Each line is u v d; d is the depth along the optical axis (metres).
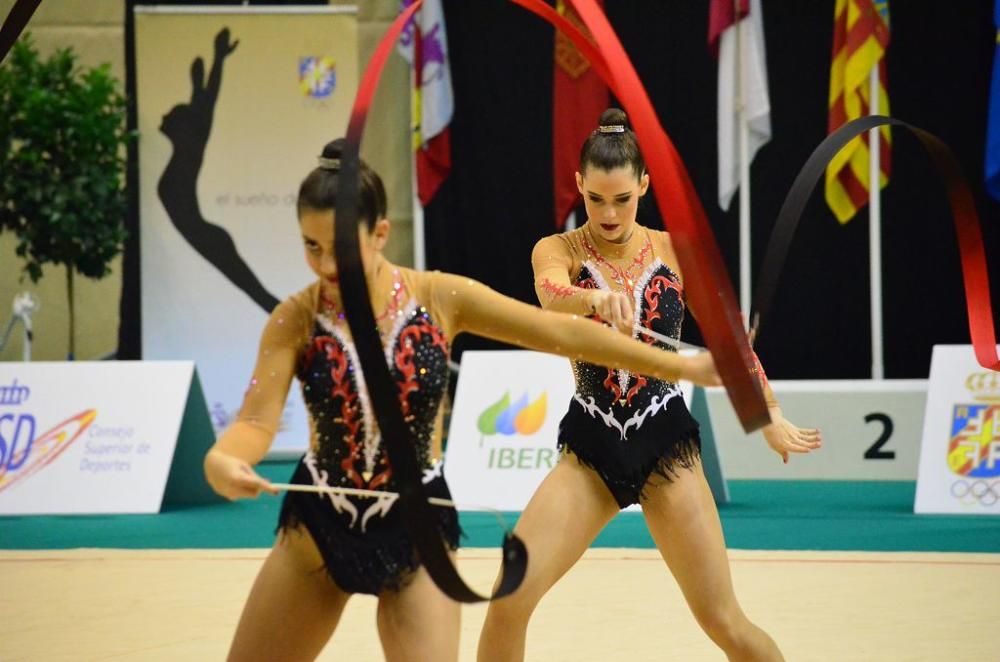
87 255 29.86
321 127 30.34
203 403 24.09
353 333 6.49
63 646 13.15
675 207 6.71
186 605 15.31
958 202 9.85
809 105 31.88
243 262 30.30
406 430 6.52
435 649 7.21
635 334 10.30
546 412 22.59
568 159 29.88
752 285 32.41
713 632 9.65
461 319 7.60
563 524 9.77
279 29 30.23
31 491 23.00
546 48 32.47
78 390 23.62
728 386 6.80
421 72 30.48
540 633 13.61
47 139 28.91
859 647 12.79
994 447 22.09
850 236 32.03
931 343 32.12
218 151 30.27
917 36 31.30
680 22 32.03
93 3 33.28
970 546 19.11
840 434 27.11
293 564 7.58
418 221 31.08
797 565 17.64
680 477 9.83
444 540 7.45
